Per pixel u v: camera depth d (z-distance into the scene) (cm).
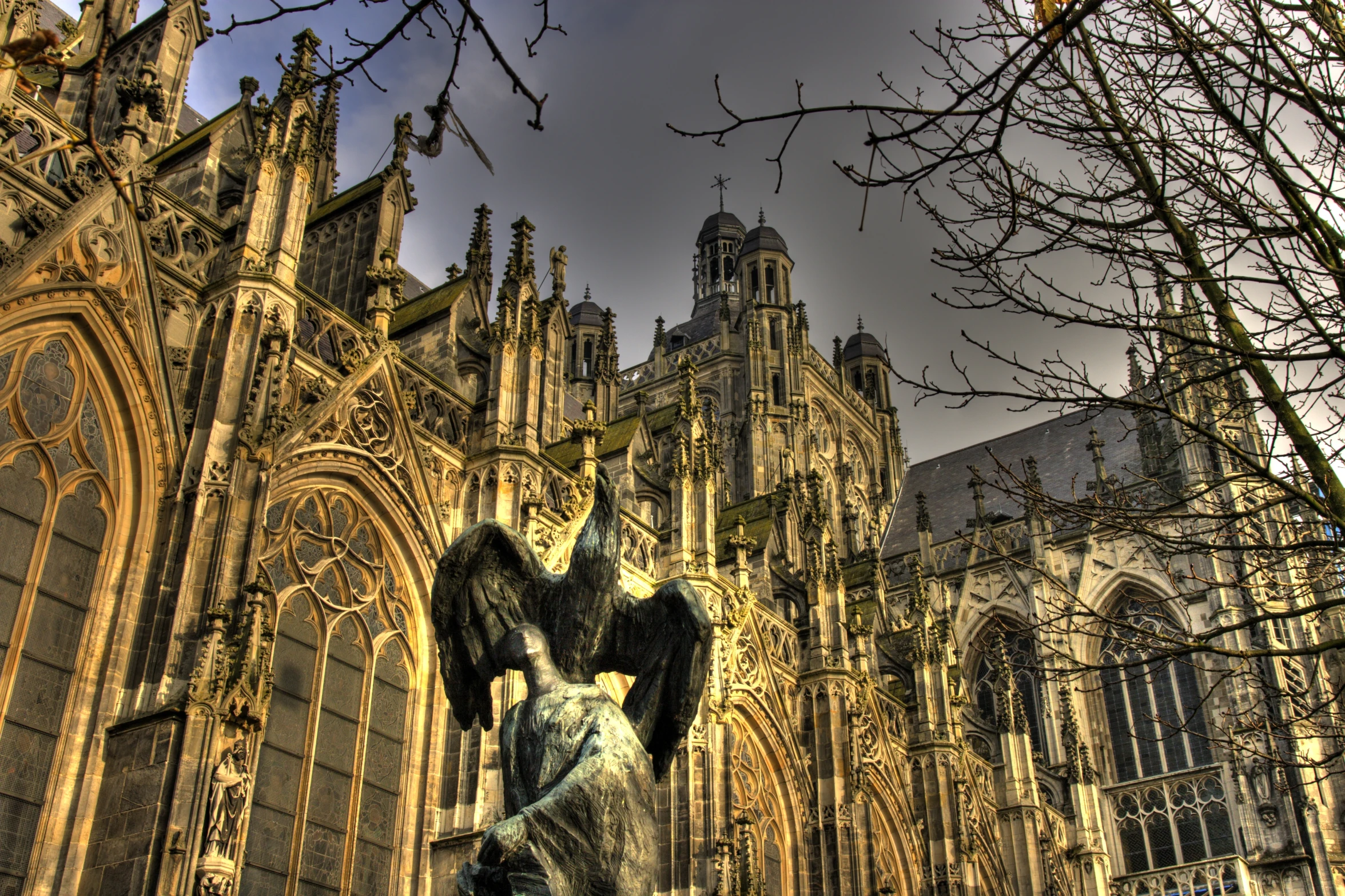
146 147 2959
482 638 1370
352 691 3119
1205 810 7300
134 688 2508
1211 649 1706
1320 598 7156
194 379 2877
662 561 4609
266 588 2544
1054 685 7919
